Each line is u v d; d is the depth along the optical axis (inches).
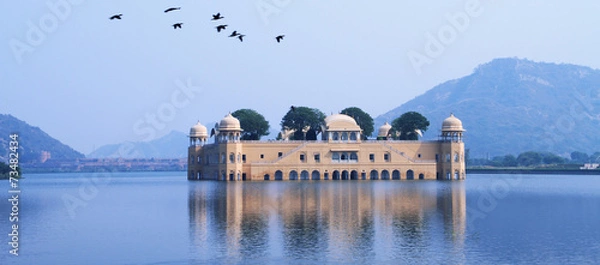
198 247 2380.7
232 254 2261.3
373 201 3912.4
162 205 3863.2
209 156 7524.6
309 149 7003.0
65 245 2455.7
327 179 7007.9
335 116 7209.6
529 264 2105.1
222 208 3560.5
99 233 2721.5
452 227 2800.2
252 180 6943.9
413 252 2278.5
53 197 4997.5
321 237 2554.1
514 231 2699.3
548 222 2965.1
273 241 2475.4
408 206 3604.8
